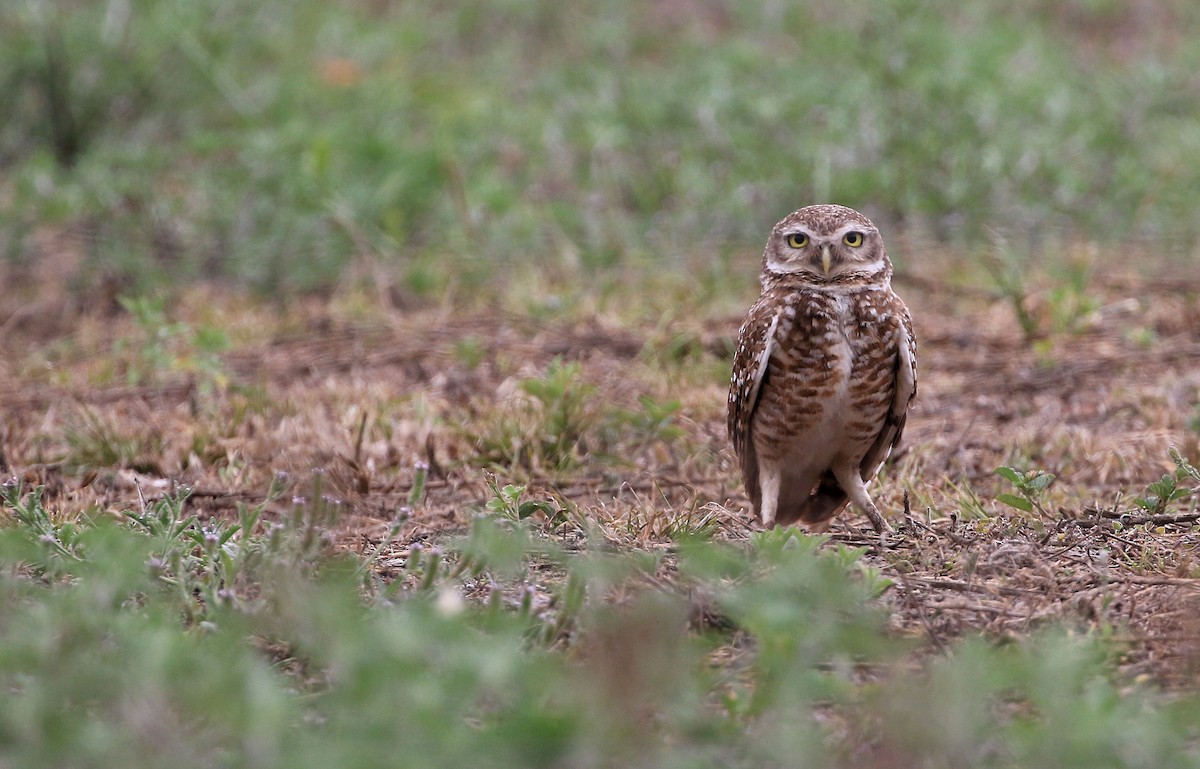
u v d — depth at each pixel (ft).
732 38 82.53
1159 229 59.47
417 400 41.70
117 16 71.87
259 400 42.16
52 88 67.10
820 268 31.96
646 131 66.49
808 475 33.60
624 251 58.44
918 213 59.26
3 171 66.08
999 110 64.08
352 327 51.60
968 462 37.78
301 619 21.83
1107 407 42.19
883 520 32.32
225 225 58.70
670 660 20.76
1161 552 28.17
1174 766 18.69
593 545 26.08
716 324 50.29
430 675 20.44
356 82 72.49
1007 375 45.52
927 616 24.49
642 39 83.35
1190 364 45.78
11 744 18.93
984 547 27.58
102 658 21.25
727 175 62.69
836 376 31.89
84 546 26.11
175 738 18.78
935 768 18.97
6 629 21.81
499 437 37.93
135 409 42.63
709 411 41.88
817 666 22.17
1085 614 24.34
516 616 23.40
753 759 19.33
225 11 77.87
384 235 58.75
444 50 82.64
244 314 53.47
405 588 26.23
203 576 25.66
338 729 19.29
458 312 53.57
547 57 81.30
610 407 39.93
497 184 62.34
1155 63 72.64
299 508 25.86
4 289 56.85
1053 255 56.34
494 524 26.17
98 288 55.72
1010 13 86.89
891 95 63.98
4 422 41.70
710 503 31.99
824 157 60.44
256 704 18.84
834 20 82.23
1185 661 22.31
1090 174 62.13
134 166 61.82
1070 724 19.06
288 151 61.93
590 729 19.15
